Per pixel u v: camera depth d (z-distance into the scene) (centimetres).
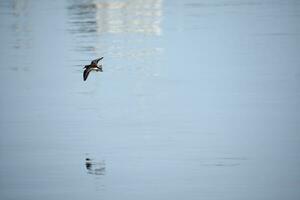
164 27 5841
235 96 3925
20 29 6050
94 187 2858
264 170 2966
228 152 3159
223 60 4672
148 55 4934
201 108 3762
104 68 4631
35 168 3055
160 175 2939
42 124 3600
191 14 6294
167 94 4031
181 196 2764
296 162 3038
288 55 4684
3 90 4219
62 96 4072
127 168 3030
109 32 5769
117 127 3528
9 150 3259
